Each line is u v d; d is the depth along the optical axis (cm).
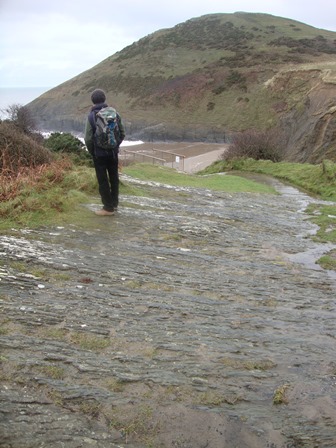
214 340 440
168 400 339
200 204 1208
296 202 1509
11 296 466
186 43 9481
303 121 5103
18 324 415
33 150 1199
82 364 369
